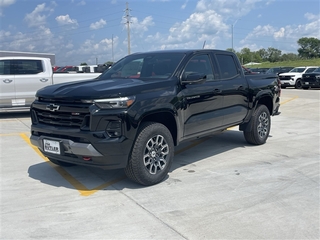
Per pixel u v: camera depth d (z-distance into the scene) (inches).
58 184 206.5
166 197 184.7
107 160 182.7
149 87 198.1
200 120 229.9
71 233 146.5
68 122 189.5
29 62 471.5
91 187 201.2
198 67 236.5
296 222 156.1
